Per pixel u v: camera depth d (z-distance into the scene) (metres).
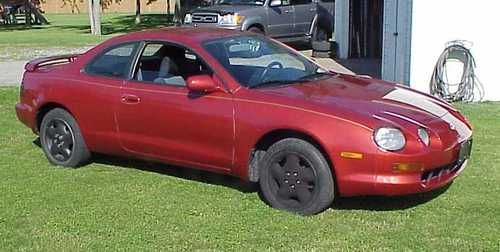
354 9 15.98
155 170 6.68
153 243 4.77
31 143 7.89
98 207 5.54
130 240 4.82
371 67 14.37
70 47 19.94
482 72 10.27
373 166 4.92
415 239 4.76
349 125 4.99
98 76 6.45
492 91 10.34
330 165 5.11
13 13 38.66
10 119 9.29
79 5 51.81
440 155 5.05
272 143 5.41
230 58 5.84
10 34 28.00
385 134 4.91
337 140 5.00
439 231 4.91
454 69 10.29
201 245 4.72
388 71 11.55
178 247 4.69
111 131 6.32
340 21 16.14
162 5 51.53
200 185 6.15
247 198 5.74
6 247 4.73
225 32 6.43
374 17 16.09
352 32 16.06
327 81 5.92
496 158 6.84
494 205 5.44
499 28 10.13
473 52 10.22
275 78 5.80
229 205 5.57
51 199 5.76
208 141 5.67
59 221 5.21
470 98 10.34
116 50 6.41
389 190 4.94
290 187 5.32
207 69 5.75
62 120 6.72
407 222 5.11
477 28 10.15
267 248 4.64
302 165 5.24
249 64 5.87
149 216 5.32
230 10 16.67
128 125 6.17
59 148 6.81
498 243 4.66
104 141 6.42
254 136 5.38
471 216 5.21
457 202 5.53
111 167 6.80
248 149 5.44
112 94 6.24
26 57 17.41
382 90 5.77
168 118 5.86
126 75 6.24
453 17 10.12
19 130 8.59
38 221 5.22
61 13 50.97
